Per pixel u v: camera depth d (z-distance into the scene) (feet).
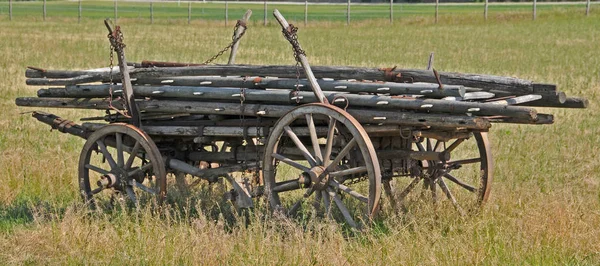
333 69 47.34
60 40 180.34
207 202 53.78
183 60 143.02
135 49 163.43
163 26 242.37
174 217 49.88
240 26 55.62
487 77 45.34
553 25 233.55
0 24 240.73
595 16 255.50
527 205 50.57
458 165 51.55
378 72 46.57
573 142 73.26
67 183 59.98
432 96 44.80
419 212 48.80
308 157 46.52
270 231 45.70
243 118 49.70
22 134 76.84
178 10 358.02
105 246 45.55
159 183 50.98
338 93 46.68
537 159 66.28
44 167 62.44
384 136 48.08
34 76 56.54
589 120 85.20
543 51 164.25
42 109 91.25
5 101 97.30
